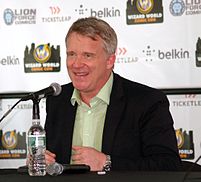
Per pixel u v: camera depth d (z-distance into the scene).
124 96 3.39
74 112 3.47
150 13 4.95
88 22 3.22
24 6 5.16
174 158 3.06
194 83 4.88
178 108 4.91
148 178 2.18
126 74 4.99
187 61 4.89
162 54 4.93
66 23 5.10
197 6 4.87
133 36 4.98
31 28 5.15
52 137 3.46
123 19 4.99
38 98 2.69
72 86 3.65
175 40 4.91
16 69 5.16
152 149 3.14
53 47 5.12
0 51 5.18
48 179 2.23
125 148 3.23
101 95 3.36
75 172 2.50
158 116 3.26
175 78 4.91
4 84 5.17
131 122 3.29
